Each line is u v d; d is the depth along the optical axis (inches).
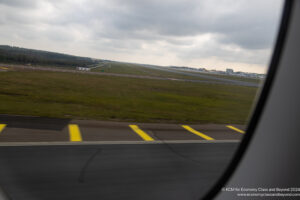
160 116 600.4
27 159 233.9
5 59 2960.1
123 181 193.5
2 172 200.2
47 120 428.1
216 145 344.8
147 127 448.8
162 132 416.5
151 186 185.9
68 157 247.1
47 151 262.1
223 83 2411.4
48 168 213.8
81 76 1737.2
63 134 345.4
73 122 433.4
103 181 191.9
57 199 161.0
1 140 292.8
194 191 177.2
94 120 470.0
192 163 250.1
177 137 385.4
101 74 2235.5
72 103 685.9
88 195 167.2
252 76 4926.2
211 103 995.9
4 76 1201.4
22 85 963.3
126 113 599.5
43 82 1138.0
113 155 264.1
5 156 238.4
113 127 422.3
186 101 997.2
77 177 197.8
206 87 1806.1
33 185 179.3
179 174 213.5
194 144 343.9
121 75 2380.7
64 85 1115.9
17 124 378.3
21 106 551.8
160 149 303.7
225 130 482.9
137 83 1644.9
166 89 1443.2
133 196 167.0
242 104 1032.8
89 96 863.1
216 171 224.2
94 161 239.8
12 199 160.7
